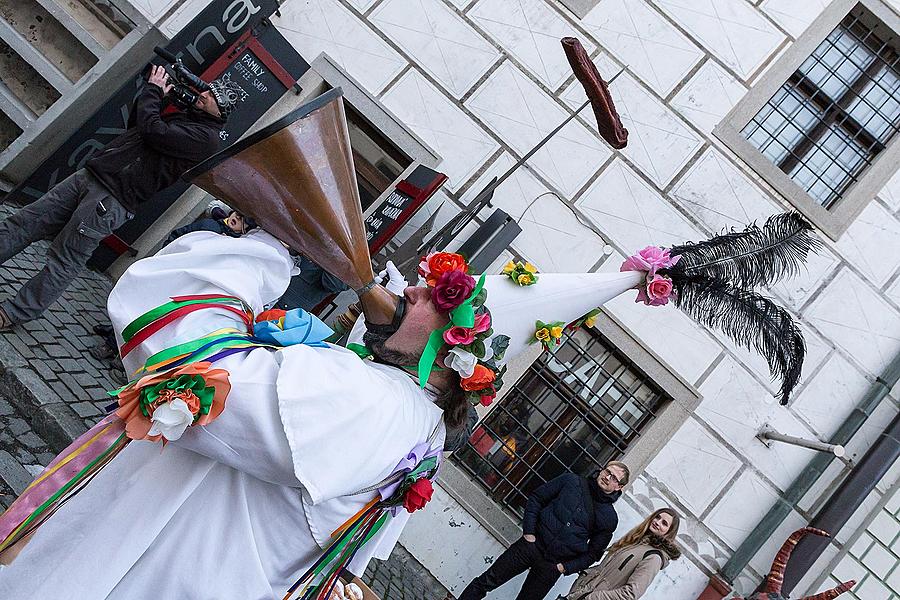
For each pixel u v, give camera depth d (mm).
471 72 6496
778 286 6422
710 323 2170
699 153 6512
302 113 1691
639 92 6520
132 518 1817
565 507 5191
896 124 6699
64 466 1769
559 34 6516
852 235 6484
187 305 1803
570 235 6418
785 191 6480
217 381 1637
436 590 6074
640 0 6543
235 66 5930
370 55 6473
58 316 4621
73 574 1775
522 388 6480
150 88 4172
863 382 6379
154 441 1769
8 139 6176
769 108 6723
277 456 1734
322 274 5117
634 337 6305
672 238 6445
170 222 6094
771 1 6586
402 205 5918
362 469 1819
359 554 2377
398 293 2281
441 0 6512
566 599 5086
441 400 2111
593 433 6457
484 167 6441
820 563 6246
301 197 1755
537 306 2143
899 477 6297
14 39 6059
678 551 5172
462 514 6211
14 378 3668
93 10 6316
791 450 6309
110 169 4062
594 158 6477
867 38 6758
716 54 6555
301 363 1778
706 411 6312
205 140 4234
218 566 1859
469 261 5953
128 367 1824
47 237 4160
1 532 1693
